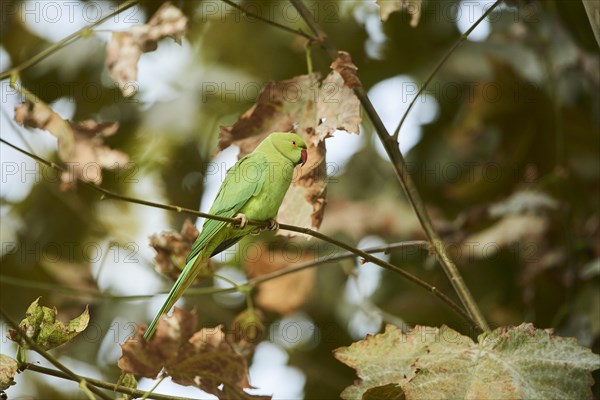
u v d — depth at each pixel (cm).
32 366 591
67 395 1193
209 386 607
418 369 624
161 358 589
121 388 593
